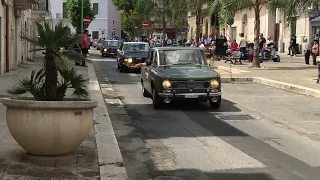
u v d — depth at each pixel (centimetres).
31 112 614
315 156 763
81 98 691
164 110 1236
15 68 2405
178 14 3444
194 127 1011
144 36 6194
